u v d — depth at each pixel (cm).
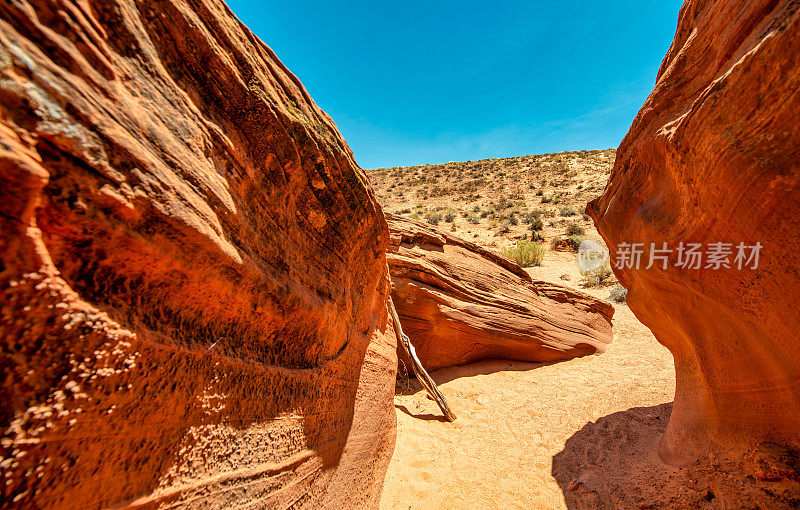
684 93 279
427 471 420
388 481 393
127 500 117
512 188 4225
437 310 748
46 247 94
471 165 5794
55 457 97
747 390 248
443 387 690
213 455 153
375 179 5675
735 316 227
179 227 123
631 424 482
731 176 184
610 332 997
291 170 201
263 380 189
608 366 762
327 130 240
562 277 1580
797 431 217
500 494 374
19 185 81
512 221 2609
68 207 95
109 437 111
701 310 272
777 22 162
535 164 5188
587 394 609
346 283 292
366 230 312
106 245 107
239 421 170
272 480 190
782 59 154
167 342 128
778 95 159
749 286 203
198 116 145
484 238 2302
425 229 852
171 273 128
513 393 650
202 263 137
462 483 396
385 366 440
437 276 774
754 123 171
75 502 103
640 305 407
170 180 123
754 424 247
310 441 238
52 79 90
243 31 174
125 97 113
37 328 90
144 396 120
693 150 214
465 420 566
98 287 109
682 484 285
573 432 491
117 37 114
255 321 182
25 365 89
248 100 168
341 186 255
